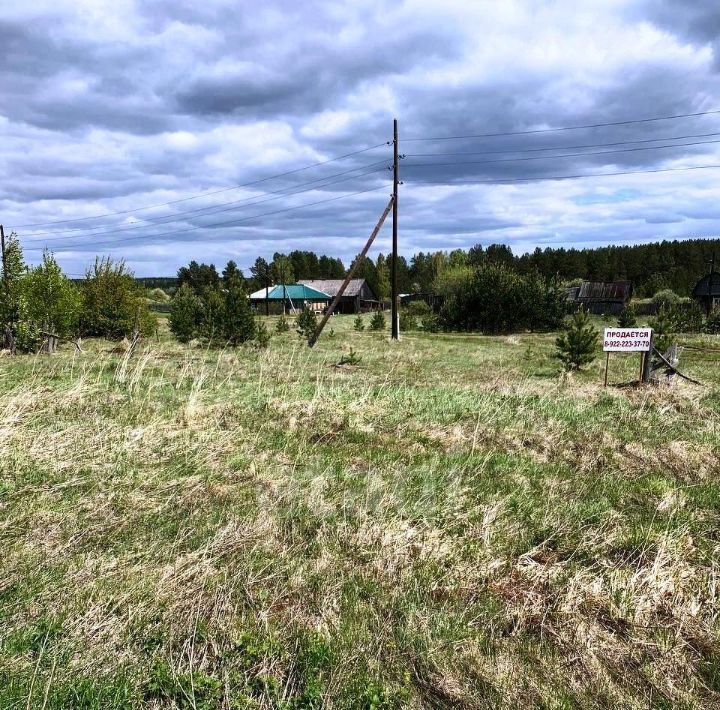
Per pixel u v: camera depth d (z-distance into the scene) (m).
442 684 2.74
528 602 3.45
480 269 42.62
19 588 3.22
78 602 3.13
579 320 15.84
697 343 26.11
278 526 4.25
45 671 2.60
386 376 12.20
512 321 40.41
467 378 13.36
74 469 5.07
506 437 6.95
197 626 3.02
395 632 3.12
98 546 3.79
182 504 4.52
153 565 3.58
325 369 13.37
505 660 2.94
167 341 25.02
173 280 98.88
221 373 11.11
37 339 18.02
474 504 4.86
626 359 19.19
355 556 3.88
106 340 24.08
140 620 3.04
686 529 4.38
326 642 2.97
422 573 3.69
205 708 2.50
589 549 4.09
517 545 4.15
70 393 7.58
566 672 2.87
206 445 5.99
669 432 7.44
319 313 74.25
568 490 5.29
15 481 4.72
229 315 20.11
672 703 2.69
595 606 3.42
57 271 20.22
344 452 6.19
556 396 9.73
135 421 6.67
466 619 3.26
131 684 2.59
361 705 2.59
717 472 5.90
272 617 3.18
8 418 6.16
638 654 3.03
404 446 6.52
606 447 6.64
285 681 2.72
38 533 3.90
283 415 7.53
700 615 3.38
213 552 3.79
